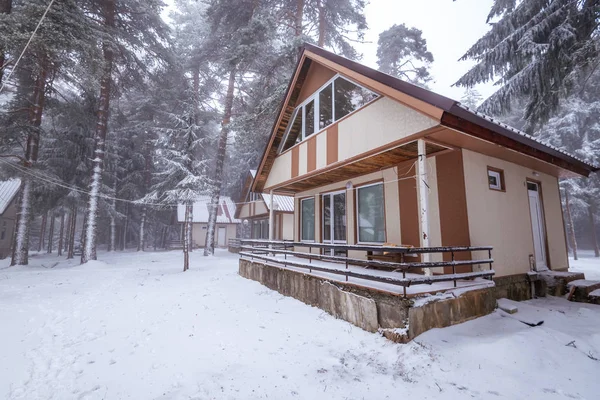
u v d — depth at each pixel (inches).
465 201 233.6
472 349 155.7
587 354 152.6
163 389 130.5
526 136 239.6
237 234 1579.7
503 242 261.4
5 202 1011.3
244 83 895.7
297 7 722.2
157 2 704.4
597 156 882.8
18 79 644.1
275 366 151.0
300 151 376.5
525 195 303.1
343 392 125.9
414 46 1082.7
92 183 690.8
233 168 1572.3
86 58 492.7
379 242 311.9
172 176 661.9
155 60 837.2
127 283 421.4
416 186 273.6
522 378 132.0
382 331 178.2
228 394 125.0
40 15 426.3
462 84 545.0
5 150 617.0
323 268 238.5
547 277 275.3
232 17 756.0
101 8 690.2
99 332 211.5
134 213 1355.8
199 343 185.3
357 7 753.6
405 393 123.8
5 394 129.2
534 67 424.8
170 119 1017.5
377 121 249.3
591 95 941.8
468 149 247.1
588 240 1244.5
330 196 401.7
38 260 876.0
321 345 176.1
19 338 200.1
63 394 128.6
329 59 305.9
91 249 664.4
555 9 425.4
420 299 176.2
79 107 698.8
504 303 219.0
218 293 332.8
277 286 322.3
